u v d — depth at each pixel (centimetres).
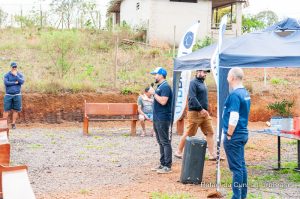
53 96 1992
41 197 806
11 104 1714
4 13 3180
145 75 2356
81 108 2005
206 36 2948
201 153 912
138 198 802
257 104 2136
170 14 3094
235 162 729
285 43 907
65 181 936
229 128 712
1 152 754
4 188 604
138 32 3044
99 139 1527
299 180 951
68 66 2255
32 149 1302
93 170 1045
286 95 2238
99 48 2734
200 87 1091
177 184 909
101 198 802
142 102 1619
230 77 732
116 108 1661
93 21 3234
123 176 985
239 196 731
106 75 2297
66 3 3325
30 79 2119
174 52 2608
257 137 1605
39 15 3256
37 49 2620
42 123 1930
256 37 927
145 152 1290
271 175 1001
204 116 1111
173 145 1430
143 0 3188
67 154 1238
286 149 1358
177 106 1312
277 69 2781
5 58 2448
